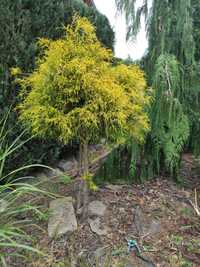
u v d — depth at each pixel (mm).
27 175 3939
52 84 2598
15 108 3215
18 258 2598
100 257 2564
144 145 3412
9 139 3543
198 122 3484
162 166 3617
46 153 4094
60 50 2613
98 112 2615
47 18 3961
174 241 2730
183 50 3328
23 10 3646
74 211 2990
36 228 2865
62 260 2561
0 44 3406
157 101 3205
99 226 2836
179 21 3252
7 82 3494
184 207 3154
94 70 2621
